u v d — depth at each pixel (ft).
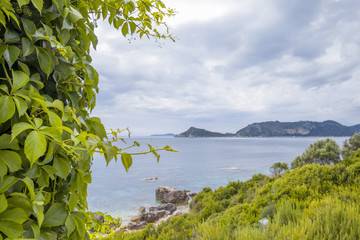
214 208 31.83
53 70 3.39
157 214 95.61
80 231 3.62
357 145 151.43
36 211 2.79
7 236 2.39
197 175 220.64
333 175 23.35
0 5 2.43
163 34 7.00
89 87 4.18
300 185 22.74
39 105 2.97
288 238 10.29
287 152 482.69
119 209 117.19
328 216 12.17
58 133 2.56
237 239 11.55
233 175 213.87
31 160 2.23
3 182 2.51
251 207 21.93
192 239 14.61
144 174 240.73
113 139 4.52
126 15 5.90
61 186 3.56
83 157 3.71
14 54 2.67
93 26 4.94
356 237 10.39
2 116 2.30
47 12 3.26
